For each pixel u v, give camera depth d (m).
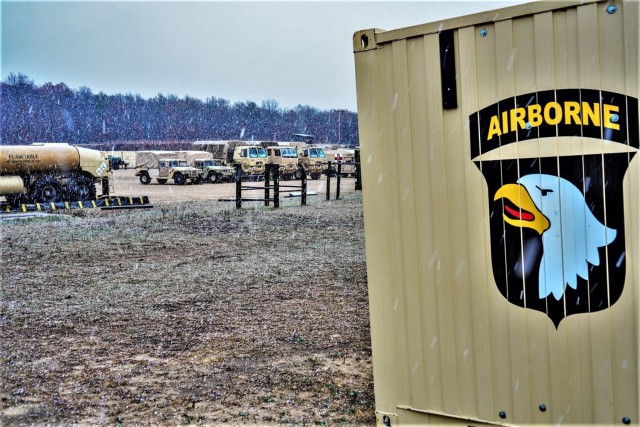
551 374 3.55
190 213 22.08
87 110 83.81
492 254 3.67
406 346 4.00
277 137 87.06
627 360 3.35
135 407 5.66
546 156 3.46
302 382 6.14
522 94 3.50
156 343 7.68
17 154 25.62
